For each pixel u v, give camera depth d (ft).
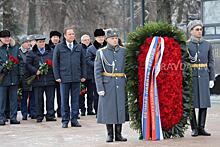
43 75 73.10
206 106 55.52
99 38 75.72
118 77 53.47
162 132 54.03
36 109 73.20
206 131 59.26
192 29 56.03
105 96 53.21
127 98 54.34
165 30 54.60
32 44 76.64
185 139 53.67
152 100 53.62
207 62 56.08
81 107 79.20
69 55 65.26
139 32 54.29
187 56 55.21
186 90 55.01
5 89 70.54
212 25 95.30
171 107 53.93
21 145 52.90
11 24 199.93
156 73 53.62
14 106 71.67
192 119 55.93
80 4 224.33
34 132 62.18
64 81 65.10
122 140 53.72
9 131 63.57
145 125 53.88
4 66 69.46
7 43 70.23
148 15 183.11
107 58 53.31
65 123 65.82
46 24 225.35
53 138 56.90
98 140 54.70
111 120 52.80
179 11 167.53
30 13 220.84
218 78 92.07
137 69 54.08
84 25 225.97
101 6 234.17
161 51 53.62
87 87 79.36
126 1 205.05
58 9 221.66
